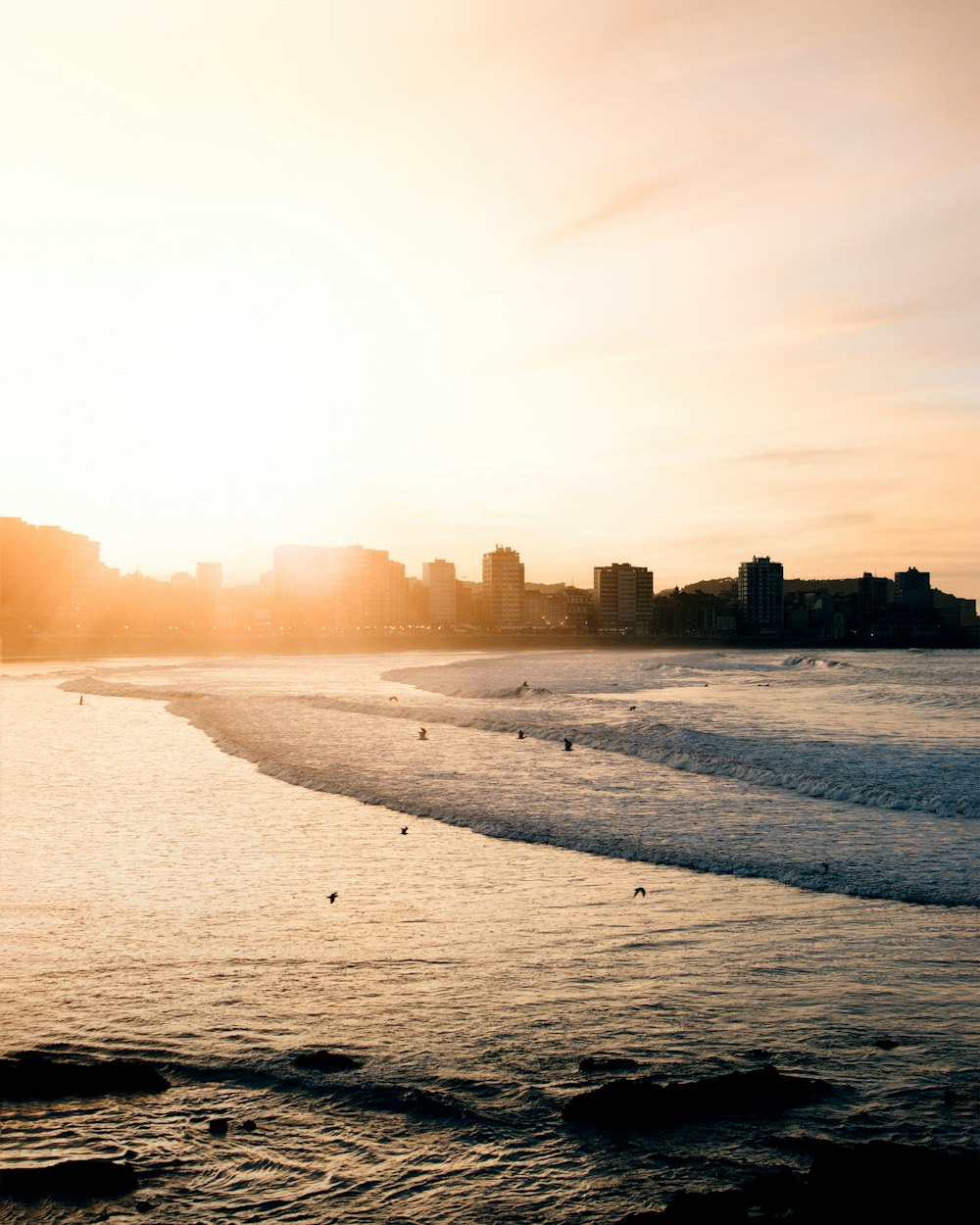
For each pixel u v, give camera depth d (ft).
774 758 117.39
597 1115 25.29
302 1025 33.99
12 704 236.43
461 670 405.59
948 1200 19.26
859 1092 27.07
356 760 121.70
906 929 48.42
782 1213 19.26
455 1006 36.17
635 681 320.29
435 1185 21.88
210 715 188.24
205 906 54.29
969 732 151.02
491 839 74.74
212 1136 24.62
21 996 37.88
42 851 70.33
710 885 59.31
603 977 40.19
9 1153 23.58
